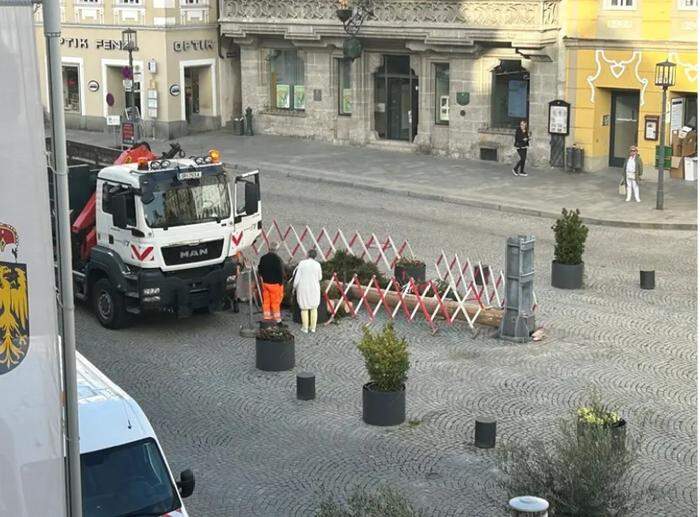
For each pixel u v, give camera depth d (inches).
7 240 351.6
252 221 900.6
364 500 507.8
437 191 1343.5
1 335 356.2
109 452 485.7
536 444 576.4
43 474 365.4
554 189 1353.3
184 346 838.5
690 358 788.6
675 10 1347.2
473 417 695.1
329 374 776.3
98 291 882.8
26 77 345.4
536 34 1411.2
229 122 1836.9
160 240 842.8
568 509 520.4
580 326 860.0
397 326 871.1
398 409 685.9
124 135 1584.6
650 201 1284.4
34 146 349.1
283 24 1654.8
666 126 1386.6
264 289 863.1
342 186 1406.3
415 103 1603.1
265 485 609.3
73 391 386.6
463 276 906.7
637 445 593.0
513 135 1501.0
